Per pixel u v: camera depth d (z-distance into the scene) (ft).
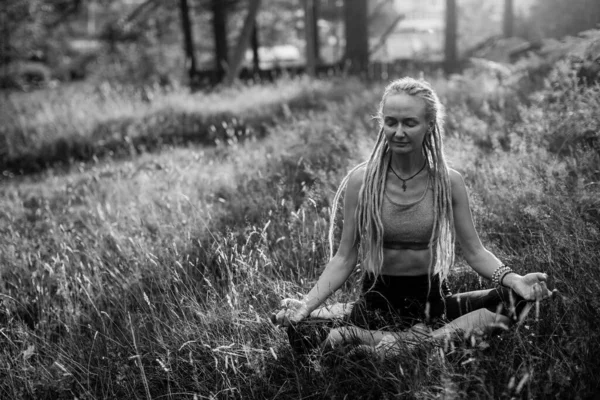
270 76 61.82
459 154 17.47
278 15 97.91
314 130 25.45
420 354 9.79
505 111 22.91
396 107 9.50
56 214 20.44
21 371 11.57
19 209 21.70
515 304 9.64
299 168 20.27
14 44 62.69
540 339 9.96
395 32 98.48
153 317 12.05
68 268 14.90
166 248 14.57
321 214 15.26
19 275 15.35
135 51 73.61
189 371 11.02
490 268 10.04
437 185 9.96
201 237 15.65
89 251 15.79
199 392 10.52
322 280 10.59
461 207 10.18
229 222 17.01
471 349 9.21
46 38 75.51
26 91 63.62
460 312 10.21
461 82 30.66
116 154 32.24
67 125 36.99
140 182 22.30
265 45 99.14
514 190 14.43
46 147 34.45
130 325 12.12
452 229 10.14
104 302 14.16
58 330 13.64
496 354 9.77
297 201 17.35
